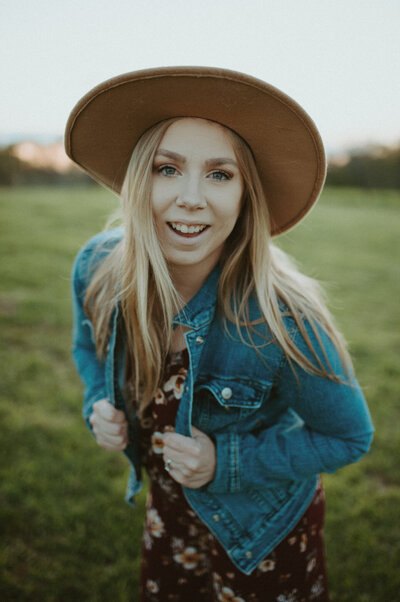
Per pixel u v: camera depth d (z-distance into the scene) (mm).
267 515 1256
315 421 1190
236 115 979
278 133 1021
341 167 23250
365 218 13164
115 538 2238
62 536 2236
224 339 1182
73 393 3354
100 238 1408
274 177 1168
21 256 6754
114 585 2025
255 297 1149
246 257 1156
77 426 3004
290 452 1190
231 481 1203
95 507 2395
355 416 1156
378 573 2117
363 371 3982
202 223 1032
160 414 1271
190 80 925
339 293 6219
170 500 1376
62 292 5387
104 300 1312
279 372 1160
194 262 1078
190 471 1177
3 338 4176
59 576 2047
